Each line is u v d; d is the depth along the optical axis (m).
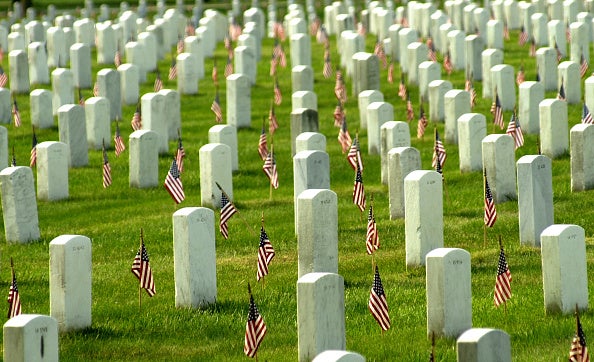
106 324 26.56
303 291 22.91
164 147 46.00
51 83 61.50
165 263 32.00
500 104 48.59
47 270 31.67
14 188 34.31
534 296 27.22
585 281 26.08
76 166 44.16
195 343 25.19
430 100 49.44
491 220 31.83
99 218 37.62
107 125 47.09
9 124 51.38
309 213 28.45
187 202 39.25
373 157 44.25
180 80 58.22
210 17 77.44
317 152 33.72
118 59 64.50
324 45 73.94
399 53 64.56
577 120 47.44
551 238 25.58
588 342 23.95
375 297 24.42
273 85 60.34
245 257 32.28
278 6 99.12
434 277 24.30
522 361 22.94
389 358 23.50
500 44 65.88
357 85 55.22
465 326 24.56
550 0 71.88
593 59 62.09
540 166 31.62
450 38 60.91
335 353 18.77
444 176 40.53
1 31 74.06
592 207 35.62
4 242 35.00
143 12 91.75
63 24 78.06
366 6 92.69
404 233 33.91
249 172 42.91
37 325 21.89
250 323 23.09
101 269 31.56
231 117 50.44
